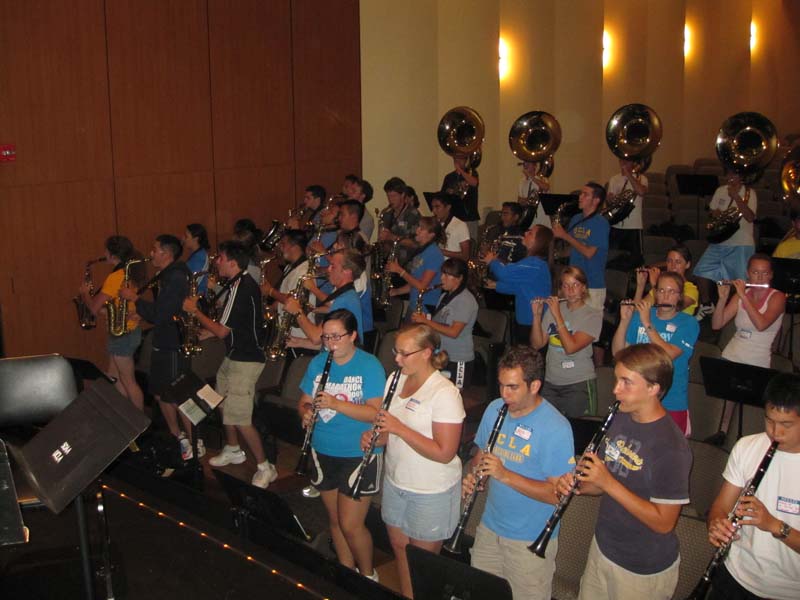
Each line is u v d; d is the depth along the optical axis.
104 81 8.94
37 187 8.51
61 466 3.41
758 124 8.61
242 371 6.07
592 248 7.84
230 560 3.77
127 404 3.47
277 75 10.60
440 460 3.96
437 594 3.29
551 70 14.24
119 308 6.96
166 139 9.55
